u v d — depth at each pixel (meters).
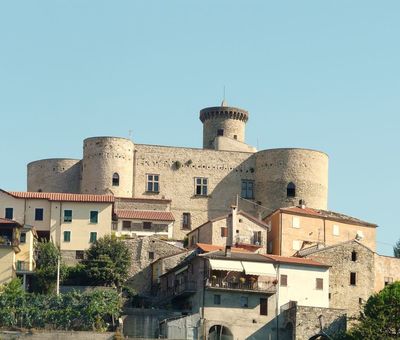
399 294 187.38
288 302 190.38
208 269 187.62
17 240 199.38
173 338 180.62
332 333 184.00
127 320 182.75
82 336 173.00
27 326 177.00
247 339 185.88
